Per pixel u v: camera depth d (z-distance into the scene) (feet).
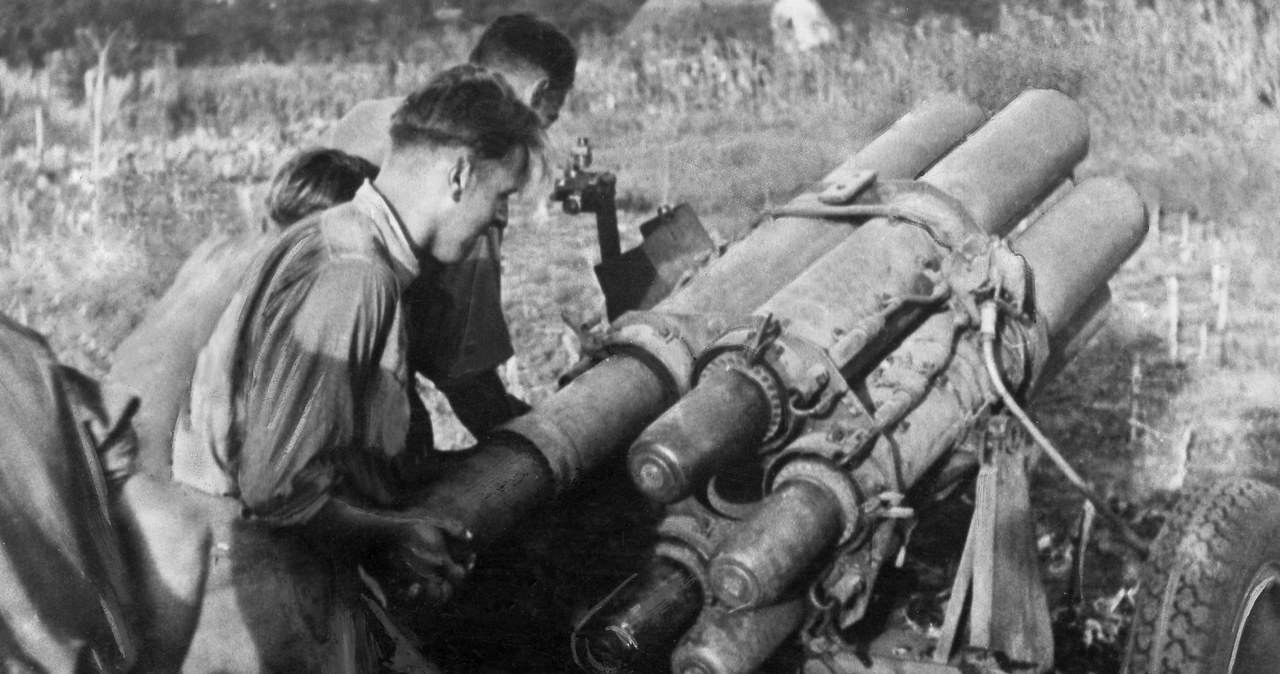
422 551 10.87
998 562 13.33
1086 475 22.34
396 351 10.67
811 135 58.13
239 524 10.52
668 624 12.64
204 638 10.51
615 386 13.48
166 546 10.42
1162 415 25.39
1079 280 15.89
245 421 10.32
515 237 41.01
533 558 13.92
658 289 16.35
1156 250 38.91
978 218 15.98
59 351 20.93
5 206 36.94
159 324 10.98
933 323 14.28
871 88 63.77
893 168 16.61
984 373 14.02
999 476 13.60
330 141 15.11
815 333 13.39
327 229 10.57
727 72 67.82
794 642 13.10
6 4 63.67
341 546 10.71
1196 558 13.30
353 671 11.33
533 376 26.53
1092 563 18.48
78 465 9.65
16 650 9.05
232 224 35.29
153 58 64.39
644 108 65.62
